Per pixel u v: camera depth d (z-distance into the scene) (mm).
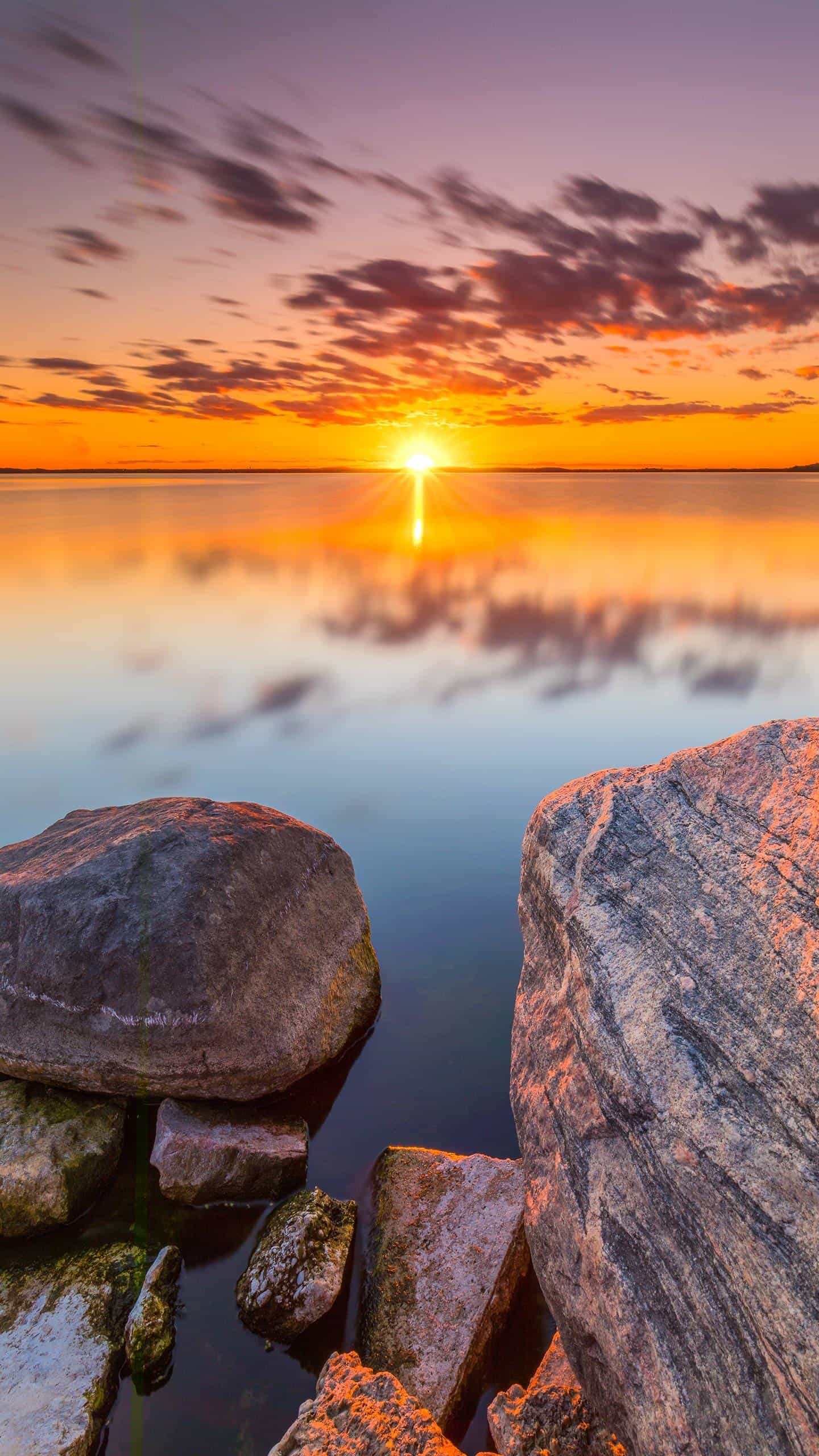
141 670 16891
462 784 11516
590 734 14602
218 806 5672
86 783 8539
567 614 30125
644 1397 2186
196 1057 4473
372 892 7906
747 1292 2049
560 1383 2918
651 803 3371
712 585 38750
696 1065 2457
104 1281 3566
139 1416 3035
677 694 17969
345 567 41125
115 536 34156
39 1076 4539
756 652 23625
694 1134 2334
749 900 2742
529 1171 2990
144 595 23672
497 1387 3244
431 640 24453
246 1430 3014
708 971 2650
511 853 8961
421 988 6117
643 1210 2416
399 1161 4258
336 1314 3477
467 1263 3619
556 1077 3033
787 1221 2051
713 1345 2086
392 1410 2693
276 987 4891
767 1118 2238
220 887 4844
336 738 13719
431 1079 5055
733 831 3016
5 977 4586
